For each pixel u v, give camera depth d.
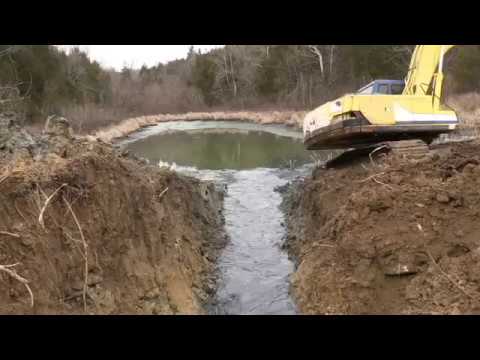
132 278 6.36
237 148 25.16
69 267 5.42
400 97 9.74
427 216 6.41
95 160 6.62
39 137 7.27
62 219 5.60
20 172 5.49
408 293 5.93
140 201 7.37
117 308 5.77
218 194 13.73
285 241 10.29
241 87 55.91
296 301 7.34
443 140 12.81
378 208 6.75
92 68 51.62
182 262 7.86
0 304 4.40
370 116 9.66
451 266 5.73
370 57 41.72
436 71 10.09
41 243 5.09
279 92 49.81
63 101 35.38
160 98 58.03
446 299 5.45
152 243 7.14
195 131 36.03
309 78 45.56
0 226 4.82
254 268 9.05
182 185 10.47
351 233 6.82
